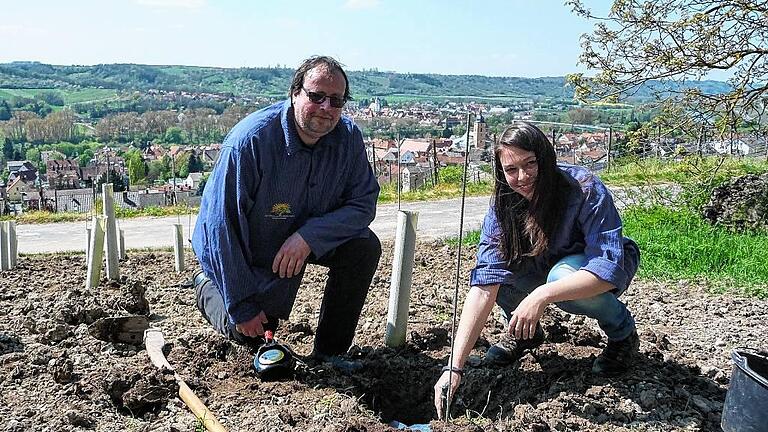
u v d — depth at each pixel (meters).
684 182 11.02
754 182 8.95
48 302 5.43
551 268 3.74
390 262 7.75
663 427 3.34
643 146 10.33
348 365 4.11
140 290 5.29
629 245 3.64
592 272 3.36
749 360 3.25
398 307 4.36
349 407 3.49
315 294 6.13
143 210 14.54
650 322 5.37
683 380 3.85
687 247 7.43
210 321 4.37
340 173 4.03
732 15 9.13
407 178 17.31
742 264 6.97
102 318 4.68
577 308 3.66
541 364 4.02
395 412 4.09
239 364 4.03
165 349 4.26
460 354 3.52
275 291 4.06
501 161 3.48
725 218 8.85
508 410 3.69
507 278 3.62
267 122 3.83
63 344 4.22
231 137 3.87
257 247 4.06
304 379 3.90
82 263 7.70
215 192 3.84
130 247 10.02
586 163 11.51
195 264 7.74
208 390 3.70
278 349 3.90
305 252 3.90
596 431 3.28
